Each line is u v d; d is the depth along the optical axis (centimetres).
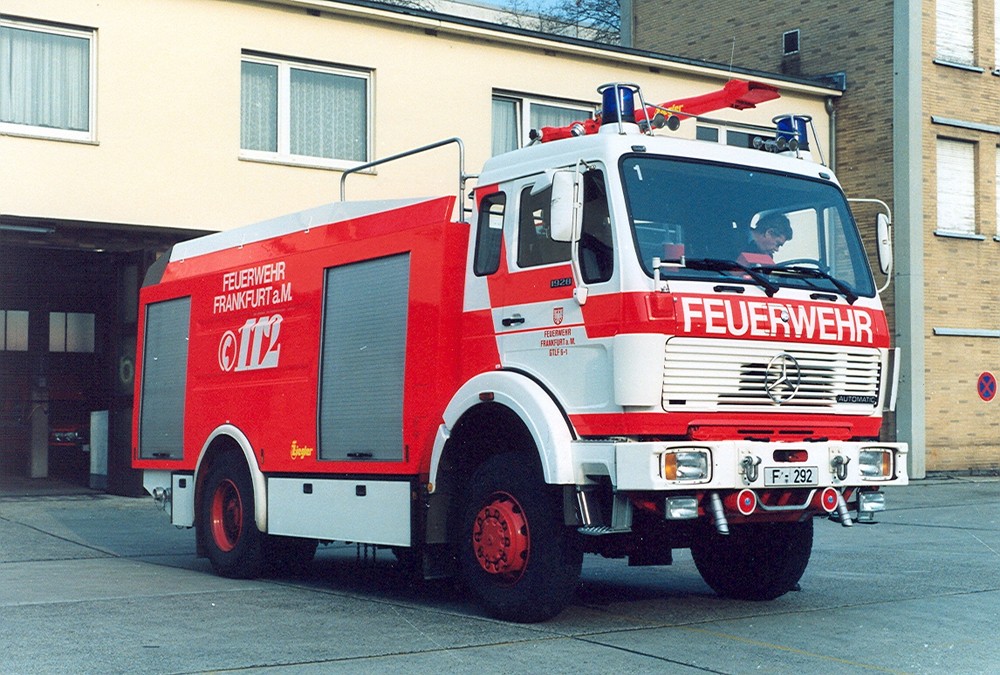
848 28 2302
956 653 666
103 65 1583
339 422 902
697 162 761
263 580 1002
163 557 1160
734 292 727
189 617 784
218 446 1060
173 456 1126
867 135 2262
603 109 776
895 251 2205
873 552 1143
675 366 703
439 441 797
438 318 815
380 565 1046
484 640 698
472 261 810
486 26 1870
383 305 870
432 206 838
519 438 791
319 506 921
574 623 759
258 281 1018
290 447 953
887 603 839
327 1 1731
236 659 643
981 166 2312
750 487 711
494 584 765
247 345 1022
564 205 708
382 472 856
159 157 1617
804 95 2284
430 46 1841
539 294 756
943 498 1780
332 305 924
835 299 774
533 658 645
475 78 1884
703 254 738
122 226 1605
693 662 637
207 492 1052
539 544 739
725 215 757
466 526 785
